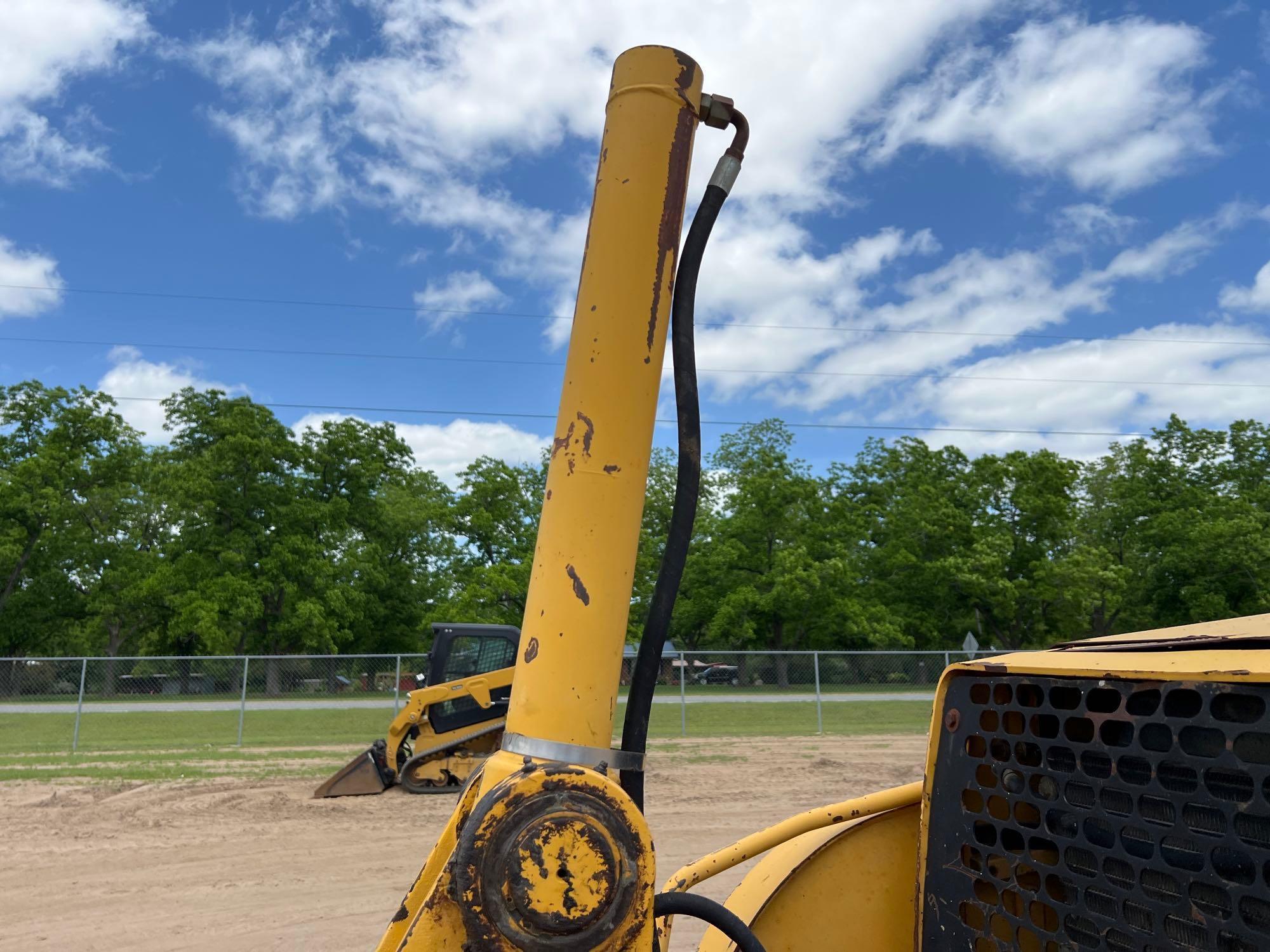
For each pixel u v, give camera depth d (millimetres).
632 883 1258
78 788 10047
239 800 9172
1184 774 1219
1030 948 1476
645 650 1596
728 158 1697
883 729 17297
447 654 10336
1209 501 38125
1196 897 1188
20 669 16969
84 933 5172
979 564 32312
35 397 35281
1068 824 1413
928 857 1729
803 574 31375
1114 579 32094
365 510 35750
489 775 1367
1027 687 1523
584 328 1487
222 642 28344
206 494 29922
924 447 37812
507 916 1210
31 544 33938
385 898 5855
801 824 1879
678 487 1681
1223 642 1352
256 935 5121
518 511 39781
